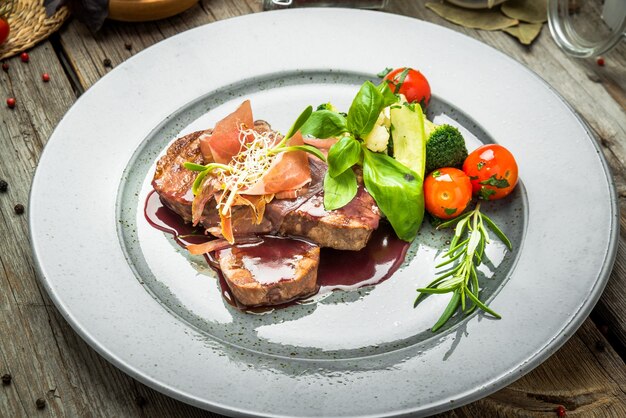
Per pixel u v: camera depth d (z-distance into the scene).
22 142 0.56
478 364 0.43
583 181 0.51
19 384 0.46
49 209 0.50
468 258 0.47
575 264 0.47
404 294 0.48
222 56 0.58
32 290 0.50
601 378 0.46
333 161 0.48
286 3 0.61
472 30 0.64
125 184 0.52
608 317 0.49
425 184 0.50
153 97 0.56
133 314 0.46
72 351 0.47
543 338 0.44
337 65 0.58
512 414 0.45
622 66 0.61
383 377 0.43
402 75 0.52
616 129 0.57
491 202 0.51
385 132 0.50
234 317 0.47
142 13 0.62
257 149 0.49
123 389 0.46
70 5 0.61
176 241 0.50
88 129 0.54
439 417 0.45
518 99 0.55
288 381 0.43
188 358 0.44
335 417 0.41
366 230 0.48
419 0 0.65
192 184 0.50
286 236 0.49
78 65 0.61
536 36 0.63
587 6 0.60
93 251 0.48
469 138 0.55
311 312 0.47
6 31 0.60
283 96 0.57
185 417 0.45
